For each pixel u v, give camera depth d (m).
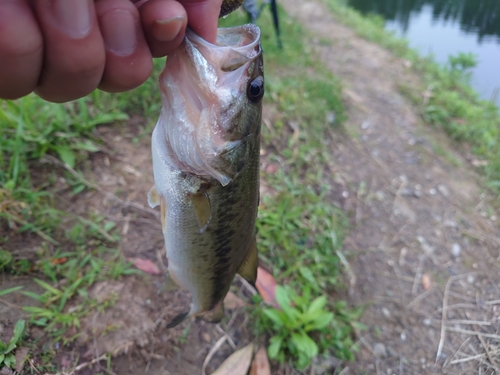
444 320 0.37
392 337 0.34
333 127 0.56
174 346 0.28
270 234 0.36
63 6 0.11
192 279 0.22
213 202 0.19
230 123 0.17
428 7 1.80
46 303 0.26
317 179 0.45
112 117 0.38
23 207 0.29
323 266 0.36
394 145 0.59
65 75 0.11
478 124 0.71
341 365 0.31
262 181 0.42
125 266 0.30
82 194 0.33
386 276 0.39
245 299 0.32
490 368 0.34
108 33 0.12
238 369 0.28
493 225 0.50
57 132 0.35
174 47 0.13
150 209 0.34
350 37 1.02
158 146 0.18
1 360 0.22
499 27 1.52
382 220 0.45
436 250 0.44
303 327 0.30
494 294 0.41
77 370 0.24
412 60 0.95
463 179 0.57
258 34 0.16
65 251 0.29
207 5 0.15
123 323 0.27
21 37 0.10
